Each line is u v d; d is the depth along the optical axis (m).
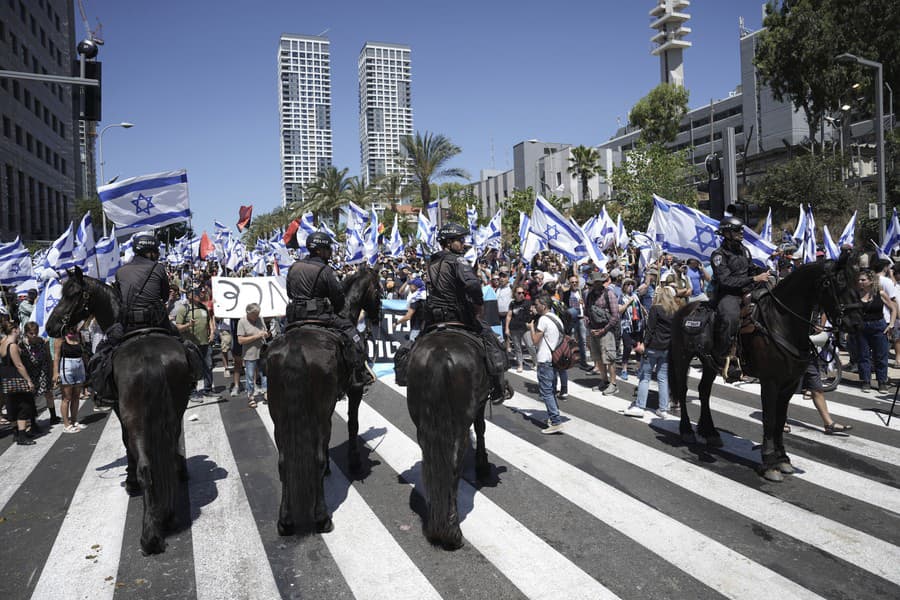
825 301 5.90
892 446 7.01
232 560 4.77
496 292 14.26
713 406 9.10
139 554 4.91
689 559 4.60
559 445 7.49
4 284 16.00
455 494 4.79
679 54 98.25
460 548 4.86
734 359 6.67
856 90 34.00
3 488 6.58
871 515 5.26
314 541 5.05
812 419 8.20
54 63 62.50
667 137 60.94
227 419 9.30
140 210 8.53
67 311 5.50
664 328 8.44
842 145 42.19
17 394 8.26
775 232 34.31
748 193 41.00
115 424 9.28
